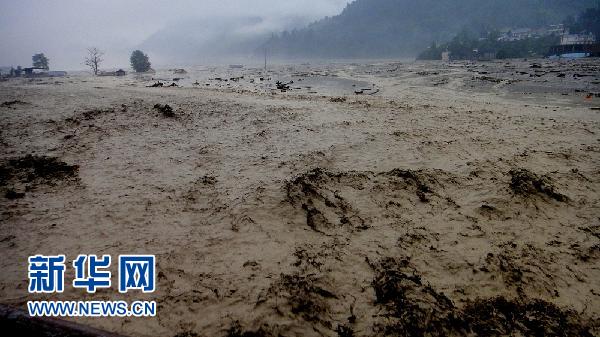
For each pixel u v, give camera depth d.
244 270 5.45
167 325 4.45
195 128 13.29
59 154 10.48
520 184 7.61
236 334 4.29
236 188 8.04
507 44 118.25
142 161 9.96
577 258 5.60
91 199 7.74
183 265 5.58
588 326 4.34
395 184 8.02
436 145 10.61
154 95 20.03
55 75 72.81
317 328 4.41
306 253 5.86
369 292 5.02
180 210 7.25
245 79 47.12
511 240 6.09
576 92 24.47
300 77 50.06
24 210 7.28
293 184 7.76
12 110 15.77
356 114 15.11
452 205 7.24
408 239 6.18
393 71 59.09
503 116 14.61
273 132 12.42
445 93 25.80
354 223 6.75
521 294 4.89
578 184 8.06
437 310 4.59
